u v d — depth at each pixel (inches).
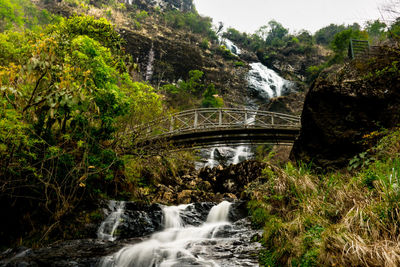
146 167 406.0
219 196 411.2
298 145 431.5
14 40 526.6
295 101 1640.0
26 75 206.5
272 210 252.8
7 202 220.2
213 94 1847.9
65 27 491.8
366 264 105.7
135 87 393.4
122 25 2620.6
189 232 254.1
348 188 189.3
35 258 177.0
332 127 364.2
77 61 280.7
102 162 293.0
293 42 3085.6
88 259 176.6
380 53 348.5
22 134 212.7
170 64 2303.2
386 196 138.6
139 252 192.9
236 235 231.5
